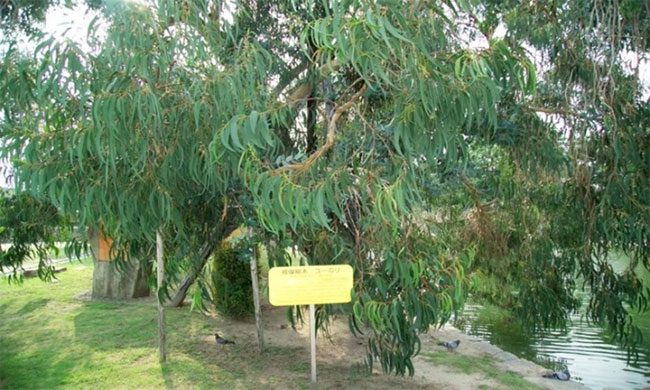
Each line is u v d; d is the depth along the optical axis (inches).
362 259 121.6
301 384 178.7
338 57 65.3
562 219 166.4
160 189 94.1
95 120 74.4
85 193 86.4
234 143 70.5
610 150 143.3
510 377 189.8
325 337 216.7
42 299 306.5
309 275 135.3
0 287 336.5
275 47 138.3
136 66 75.9
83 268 411.8
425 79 67.0
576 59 141.2
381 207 74.5
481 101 69.1
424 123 70.4
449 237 160.9
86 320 262.2
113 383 183.0
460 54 71.1
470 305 326.3
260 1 140.3
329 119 111.1
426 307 110.2
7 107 87.4
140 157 83.1
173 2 77.5
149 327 248.8
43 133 84.6
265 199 71.7
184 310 279.0
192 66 88.7
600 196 150.4
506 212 184.9
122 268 157.8
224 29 102.2
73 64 75.0
